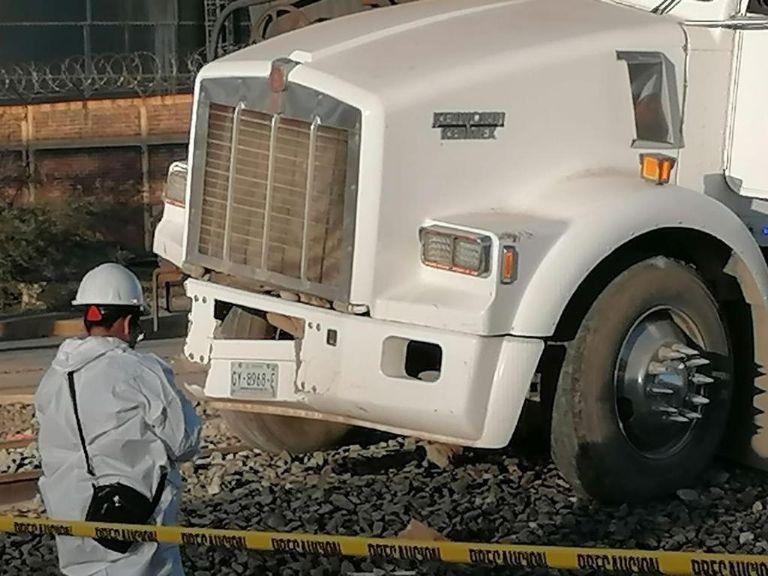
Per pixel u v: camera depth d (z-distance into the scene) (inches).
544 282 502.6
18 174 1244.5
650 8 600.4
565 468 543.5
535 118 539.2
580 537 523.5
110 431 371.9
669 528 532.1
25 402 761.0
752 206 593.0
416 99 514.6
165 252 606.9
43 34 1277.1
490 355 499.2
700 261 573.6
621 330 539.8
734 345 589.9
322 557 503.5
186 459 386.6
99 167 1280.8
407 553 369.7
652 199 531.5
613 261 546.3
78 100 1272.1
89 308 386.0
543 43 547.8
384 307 512.4
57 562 498.9
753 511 552.7
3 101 1242.6
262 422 615.8
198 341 576.1
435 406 503.5
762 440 587.5
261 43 583.5
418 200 518.0
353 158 515.5
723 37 583.5
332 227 524.1
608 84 555.2
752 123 582.2
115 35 1305.4
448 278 508.4
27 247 1171.9
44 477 383.2
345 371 521.7
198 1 1330.0
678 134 573.6
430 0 622.2
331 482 590.6
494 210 530.6
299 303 538.3
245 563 498.9
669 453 559.2
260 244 550.6
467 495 568.4
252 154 551.2
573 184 540.7
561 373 540.7
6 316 1088.8
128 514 370.6
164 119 1309.1
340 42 553.6
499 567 490.0
